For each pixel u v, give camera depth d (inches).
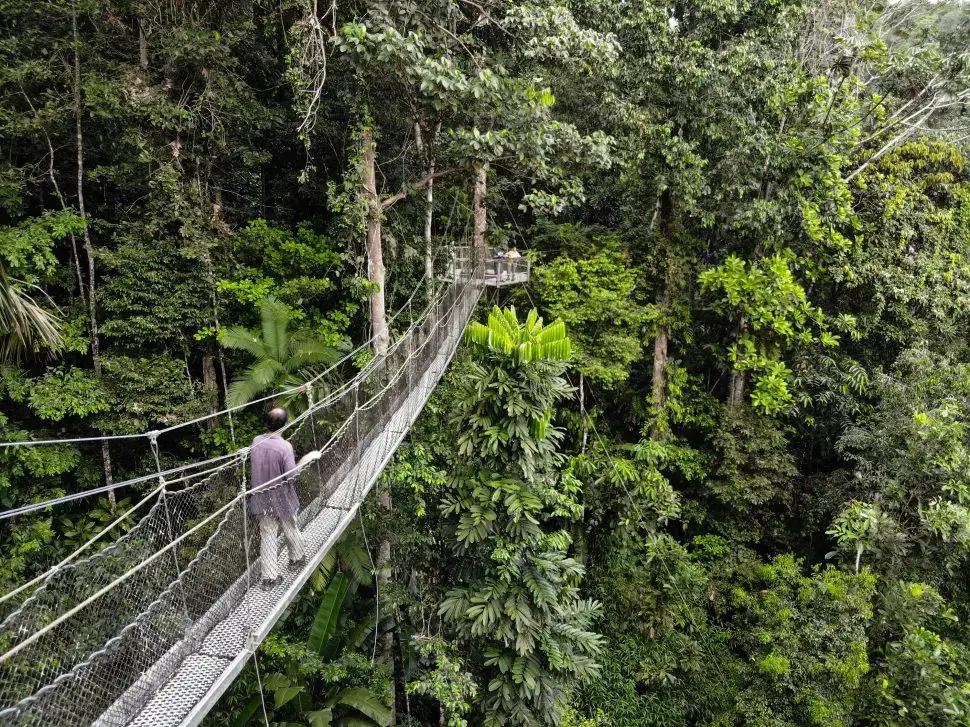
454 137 378.0
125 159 394.6
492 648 309.9
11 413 374.0
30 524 342.3
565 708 364.2
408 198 463.2
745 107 446.9
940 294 504.7
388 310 451.8
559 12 372.2
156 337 383.6
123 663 134.6
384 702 316.2
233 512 170.1
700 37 449.1
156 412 379.2
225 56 388.2
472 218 529.3
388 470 348.5
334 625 327.3
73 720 120.9
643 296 512.4
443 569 351.3
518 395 285.4
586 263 490.3
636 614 455.8
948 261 520.1
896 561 411.2
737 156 444.5
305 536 204.5
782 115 477.4
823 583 389.7
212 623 162.1
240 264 420.8
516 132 375.6
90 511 377.4
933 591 388.8
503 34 404.5
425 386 337.4
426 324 360.8
